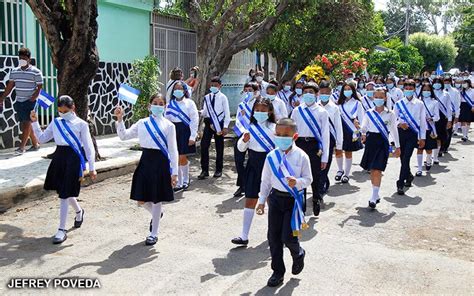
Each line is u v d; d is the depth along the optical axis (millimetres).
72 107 6332
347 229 6957
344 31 18016
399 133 9148
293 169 5012
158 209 6188
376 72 28906
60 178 6250
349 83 9898
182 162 9070
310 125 7363
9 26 10797
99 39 13117
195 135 8977
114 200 8102
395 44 40156
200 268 5465
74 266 5445
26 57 9883
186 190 9078
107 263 5551
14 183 7867
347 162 9953
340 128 8336
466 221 7438
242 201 8375
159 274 5273
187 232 6688
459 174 10953
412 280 5246
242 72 21156
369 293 4914
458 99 13781
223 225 7039
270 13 13164
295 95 12422
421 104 9156
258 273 5359
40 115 11477
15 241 6184
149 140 6082
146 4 14633
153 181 6059
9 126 10719
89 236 6418
